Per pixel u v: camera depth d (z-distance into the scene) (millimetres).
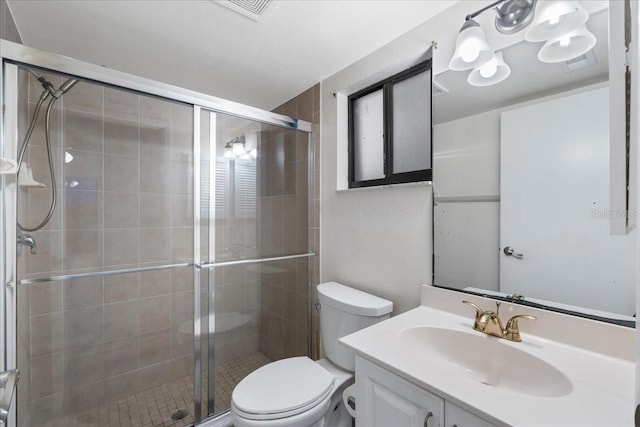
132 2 1262
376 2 1283
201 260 1720
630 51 493
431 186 1400
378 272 1644
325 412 1298
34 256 1399
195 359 1725
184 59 1740
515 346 992
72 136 1500
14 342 1202
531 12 1077
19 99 1199
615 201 520
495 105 1174
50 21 1373
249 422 1143
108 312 1720
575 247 989
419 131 1537
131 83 1462
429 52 1423
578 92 981
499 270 1167
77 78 1349
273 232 1976
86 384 1663
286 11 1334
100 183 1624
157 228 1814
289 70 1880
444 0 1278
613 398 726
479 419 708
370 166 1826
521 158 1106
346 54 1695
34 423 1469
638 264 425
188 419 1718
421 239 1440
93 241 1644
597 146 944
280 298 2012
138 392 1821
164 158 1710
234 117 1810
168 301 1870
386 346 1004
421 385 815
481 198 1220
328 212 1984
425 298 1390
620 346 892
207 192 1723
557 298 1027
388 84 1677
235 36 1519
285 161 2014
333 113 1936
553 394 836
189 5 1285
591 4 957
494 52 1173
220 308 1809
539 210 1063
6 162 1152
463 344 1094
